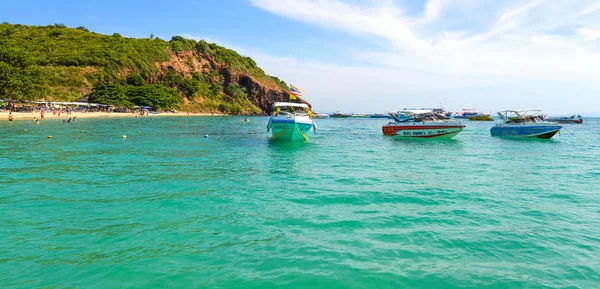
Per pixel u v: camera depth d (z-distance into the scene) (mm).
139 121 62438
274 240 6969
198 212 8781
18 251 6270
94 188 11297
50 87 87500
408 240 7027
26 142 24328
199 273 5566
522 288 5234
